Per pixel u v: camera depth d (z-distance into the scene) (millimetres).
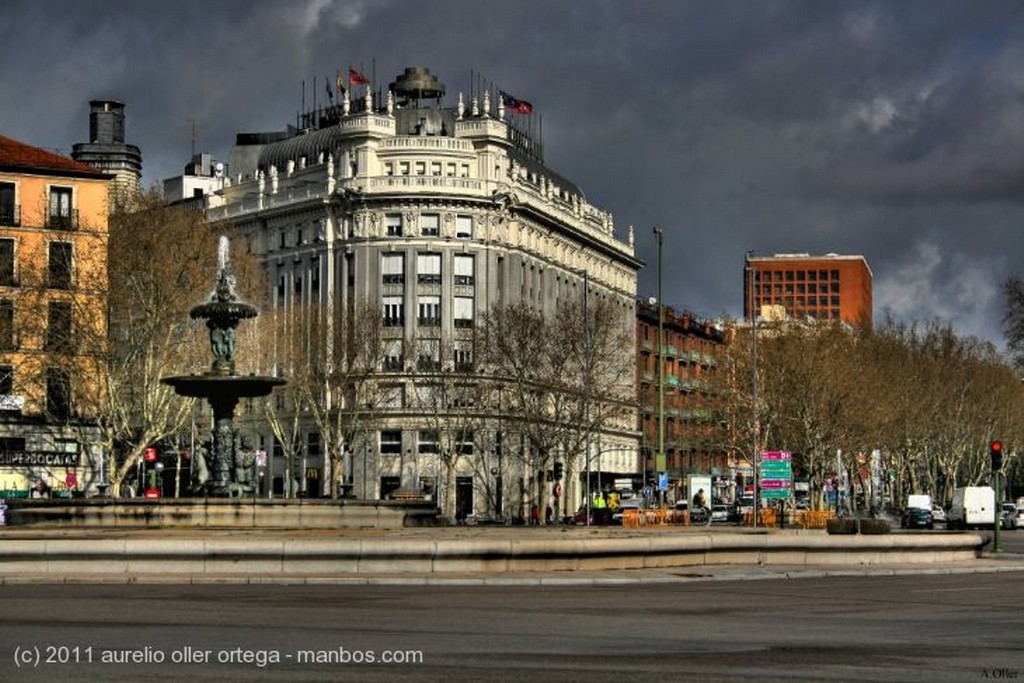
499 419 117438
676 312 186375
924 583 42125
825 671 20938
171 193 164125
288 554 37719
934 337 146875
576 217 156625
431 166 135125
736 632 26172
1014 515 117812
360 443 127375
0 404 91125
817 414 114625
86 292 88438
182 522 49812
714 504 125625
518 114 144250
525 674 19984
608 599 33281
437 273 132625
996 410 148500
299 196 139125
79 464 95250
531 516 115500
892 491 158375
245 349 103938
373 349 118812
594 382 115875
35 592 32750
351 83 135750
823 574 44906
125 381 90000
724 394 125062
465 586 36594
